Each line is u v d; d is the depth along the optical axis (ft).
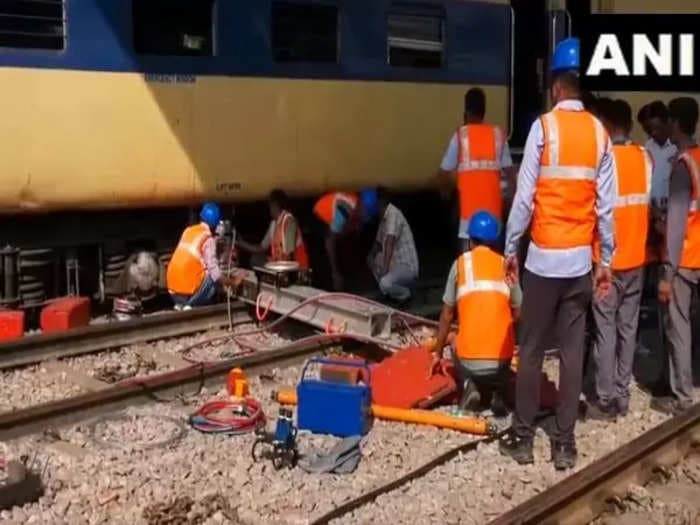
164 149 31.04
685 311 23.22
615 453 19.06
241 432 21.29
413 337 28.78
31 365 25.90
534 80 42.91
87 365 26.20
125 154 30.22
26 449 20.06
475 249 22.36
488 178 29.89
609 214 19.01
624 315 22.90
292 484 18.62
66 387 24.36
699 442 21.31
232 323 30.27
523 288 19.58
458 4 38.65
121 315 31.17
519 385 19.81
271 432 20.47
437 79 38.19
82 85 29.17
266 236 33.22
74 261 30.63
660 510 18.17
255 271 30.37
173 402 23.31
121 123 30.07
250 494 18.10
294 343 27.02
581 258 18.94
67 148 29.07
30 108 28.27
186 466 19.22
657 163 27.81
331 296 28.27
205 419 21.47
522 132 43.29
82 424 21.52
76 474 18.81
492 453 20.42
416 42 37.45
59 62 28.68
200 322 29.60
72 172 29.25
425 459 19.98
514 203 19.06
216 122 32.14
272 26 33.22
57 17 28.60
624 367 23.04
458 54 38.86
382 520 17.19
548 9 40.83
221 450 20.17
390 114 36.81
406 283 33.27
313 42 34.45
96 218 30.96
